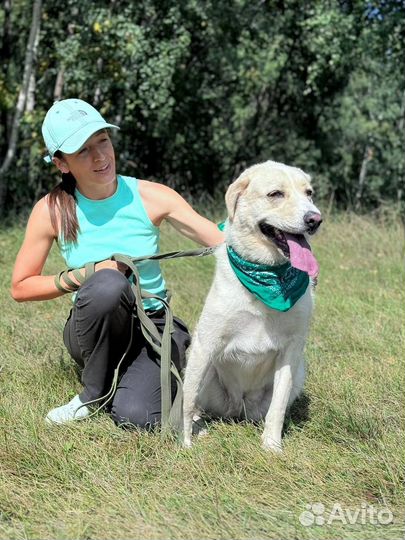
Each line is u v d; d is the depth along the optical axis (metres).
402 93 15.98
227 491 2.76
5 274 6.86
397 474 2.87
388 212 12.04
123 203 3.57
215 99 15.14
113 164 3.47
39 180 12.95
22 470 2.91
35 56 11.26
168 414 3.30
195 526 2.50
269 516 2.57
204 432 3.50
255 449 3.14
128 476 2.87
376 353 4.68
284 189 3.28
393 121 16.56
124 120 13.57
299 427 3.51
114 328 3.43
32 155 12.40
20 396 3.66
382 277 7.12
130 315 3.51
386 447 3.13
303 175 3.44
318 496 2.76
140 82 11.60
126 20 10.61
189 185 15.95
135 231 3.59
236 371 3.57
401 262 7.72
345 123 16.23
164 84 11.20
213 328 3.37
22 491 2.73
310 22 11.34
